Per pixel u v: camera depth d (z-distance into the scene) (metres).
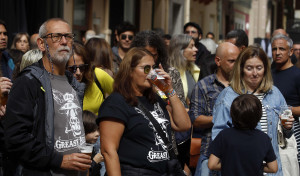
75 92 4.14
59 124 3.95
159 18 20.00
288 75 6.59
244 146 4.61
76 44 5.32
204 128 5.48
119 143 3.93
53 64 4.04
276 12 39.53
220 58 5.64
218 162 4.72
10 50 7.45
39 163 3.76
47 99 3.85
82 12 14.49
